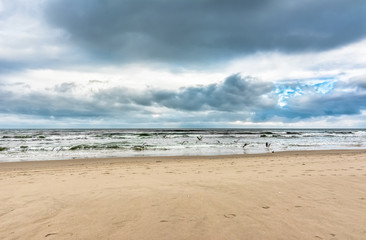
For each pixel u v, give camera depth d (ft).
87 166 34.71
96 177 22.04
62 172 27.35
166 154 57.36
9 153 58.44
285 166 27.71
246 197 13.69
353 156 41.68
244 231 9.18
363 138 128.26
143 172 25.39
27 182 19.79
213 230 9.27
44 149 65.46
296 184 16.79
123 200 13.11
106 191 15.20
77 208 11.87
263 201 12.92
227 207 11.94
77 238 8.65
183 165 32.86
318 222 10.02
